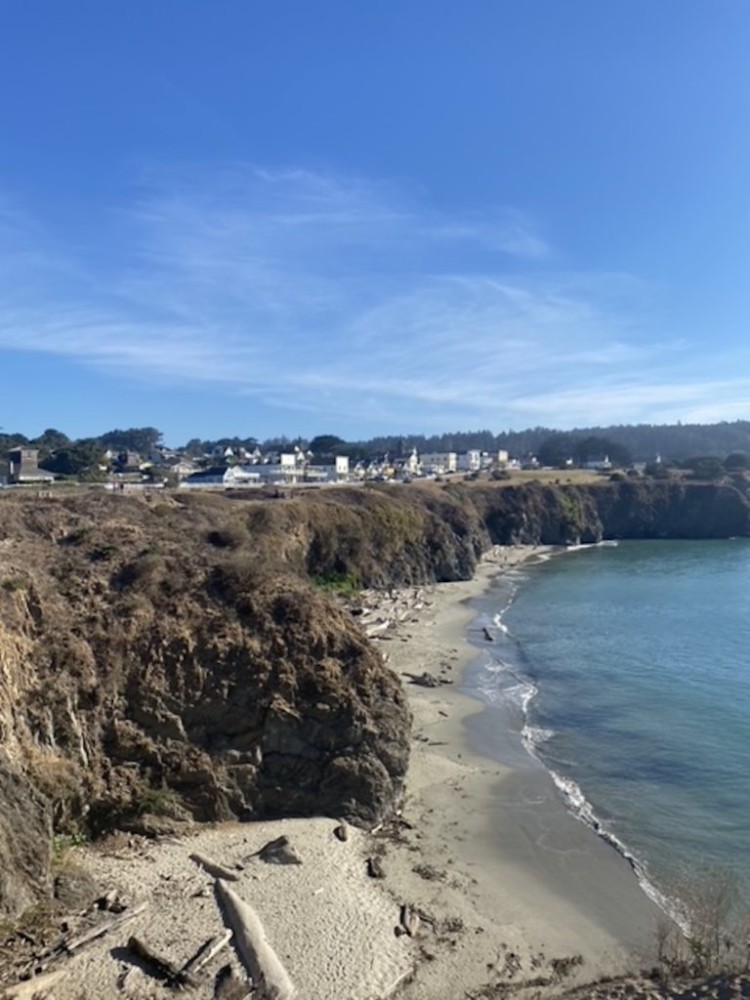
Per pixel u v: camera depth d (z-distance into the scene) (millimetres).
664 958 18969
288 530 65188
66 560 32281
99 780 24859
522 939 20078
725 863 23844
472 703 40031
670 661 48594
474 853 24562
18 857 19562
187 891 20938
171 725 26844
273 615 30016
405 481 135375
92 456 122812
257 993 17188
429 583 84750
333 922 20141
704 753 32781
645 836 25703
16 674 25219
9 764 21719
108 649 27531
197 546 37375
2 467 103312
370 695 28594
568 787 29547
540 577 90750
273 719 27344
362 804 26594
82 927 18797
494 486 133750
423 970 18578
